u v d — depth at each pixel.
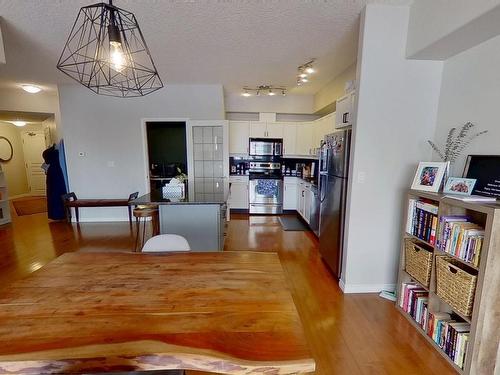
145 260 1.56
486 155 1.80
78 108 4.71
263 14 2.25
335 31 2.55
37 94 5.22
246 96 5.58
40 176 7.91
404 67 2.19
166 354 0.84
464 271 1.56
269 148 5.66
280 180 5.60
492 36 1.75
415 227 2.05
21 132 7.64
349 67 3.61
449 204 1.73
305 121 5.77
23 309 1.07
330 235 2.93
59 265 1.48
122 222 4.92
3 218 4.71
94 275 1.36
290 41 2.79
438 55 2.09
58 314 1.03
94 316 1.02
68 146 4.80
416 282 2.03
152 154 6.50
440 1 1.78
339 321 2.06
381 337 1.89
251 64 3.56
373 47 2.16
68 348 0.86
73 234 4.21
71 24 2.38
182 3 2.07
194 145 4.89
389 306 2.27
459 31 1.68
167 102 4.75
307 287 2.59
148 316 1.03
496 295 1.42
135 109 4.76
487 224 1.38
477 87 1.88
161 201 2.75
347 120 2.79
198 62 3.48
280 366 0.81
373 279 2.50
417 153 2.31
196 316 1.03
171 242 1.80
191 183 4.31
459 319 1.75
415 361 1.67
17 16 2.24
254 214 5.65
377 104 2.23
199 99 4.74
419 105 2.25
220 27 2.48
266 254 1.65
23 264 3.09
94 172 4.89
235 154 5.75
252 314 1.05
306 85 4.71
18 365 0.82
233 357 0.83
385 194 2.36
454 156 2.07
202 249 2.93
